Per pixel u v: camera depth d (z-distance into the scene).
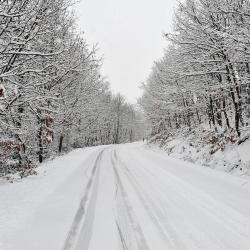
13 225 5.50
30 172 11.12
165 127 41.56
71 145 34.25
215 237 5.23
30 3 9.06
